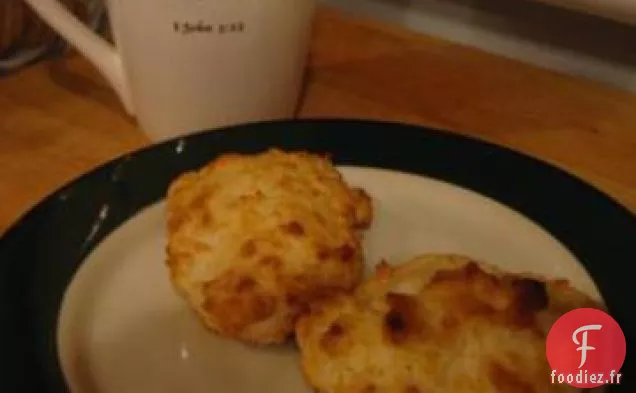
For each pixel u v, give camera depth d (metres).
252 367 0.26
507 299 0.24
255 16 0.31
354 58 0.42
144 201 0.30
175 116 0.33
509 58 0.43
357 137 0.32
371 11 0.49
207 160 0.31
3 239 0.27
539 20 0.45
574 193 0.30
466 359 0.22
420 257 0.26
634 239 0.28
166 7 0.30
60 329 0.25
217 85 0.32
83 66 0.41
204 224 0.27
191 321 0.27
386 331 0.23
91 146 0.35
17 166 0.34
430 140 0.32
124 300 0.27
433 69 0.41
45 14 0.35
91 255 0.28
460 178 0.31
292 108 0.36
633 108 0.39
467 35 0.47
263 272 0.25
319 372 0.23
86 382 0.25
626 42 0.44
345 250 0.26
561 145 0.36
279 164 0.28
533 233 0.29
